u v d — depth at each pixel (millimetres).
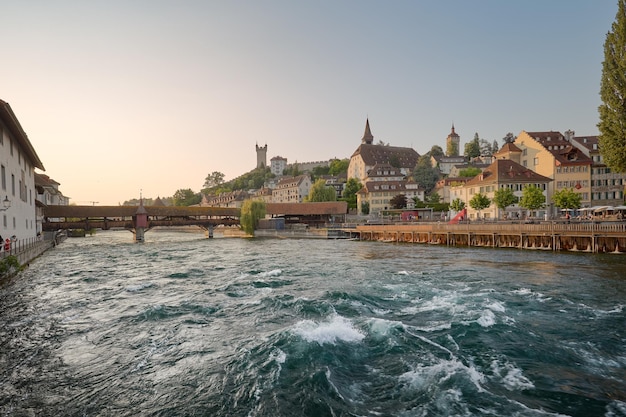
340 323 12172
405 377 8570
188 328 12227
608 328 11984
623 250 30984
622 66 33469
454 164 131125
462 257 32031
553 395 7801
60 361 9609
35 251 32875
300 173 172250
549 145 71500
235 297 16750
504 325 12148
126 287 19641
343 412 7152
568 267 24875
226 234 81062
